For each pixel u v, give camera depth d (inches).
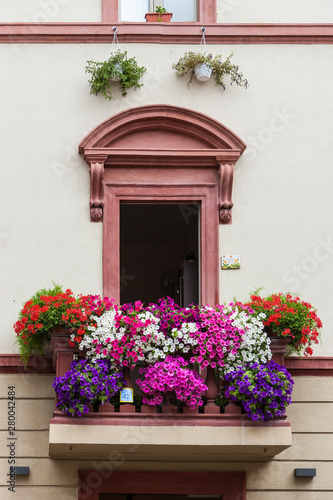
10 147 515.5
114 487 495.5
